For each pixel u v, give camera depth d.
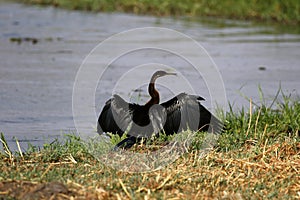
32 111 24.19
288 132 20.22
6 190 13.87
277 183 15.16
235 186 14.83
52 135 21.08
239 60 34.00
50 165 15.68
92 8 52.59
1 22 45.78
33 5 55.47
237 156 16.86
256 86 28.44
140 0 51.75
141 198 13.66
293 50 36.84
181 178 14.92
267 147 17.66
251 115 20.41
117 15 49.56
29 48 36.97
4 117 23.30
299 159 16.91
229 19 47.94
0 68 31.56
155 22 46.09
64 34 41.47
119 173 15.35
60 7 54.22
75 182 14.39
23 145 19.77
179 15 49.47
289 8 47.00
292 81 29.52
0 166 15.91
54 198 13.41
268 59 34.38
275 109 24.28
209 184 14.74
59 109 24.61
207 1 50.06
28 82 28.77
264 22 46.75
